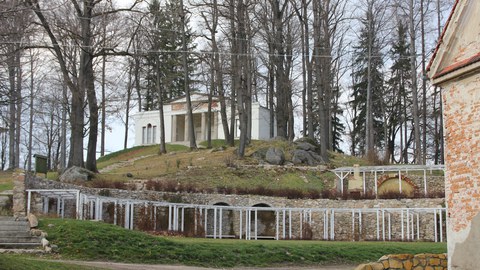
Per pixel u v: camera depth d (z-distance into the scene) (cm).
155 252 2020
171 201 3397
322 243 2588
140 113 6950
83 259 1866
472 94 1190
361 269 1413
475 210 1152
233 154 4519
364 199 3488
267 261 2111
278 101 5103
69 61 4034
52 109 6006
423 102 5216
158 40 5325
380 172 3925
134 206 3127
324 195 3581
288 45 5038
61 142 6406
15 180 2555
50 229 2075
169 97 7212
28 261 1434
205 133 6625
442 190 3775
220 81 5041
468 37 1239
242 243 2345
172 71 6769
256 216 3219
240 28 4584
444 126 1263
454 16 1262
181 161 4578
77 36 3541
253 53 5269
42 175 3084
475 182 1159
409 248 2392
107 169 4791
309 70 4916
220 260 2058
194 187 3628
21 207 2527
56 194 2719
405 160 6284
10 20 1956
